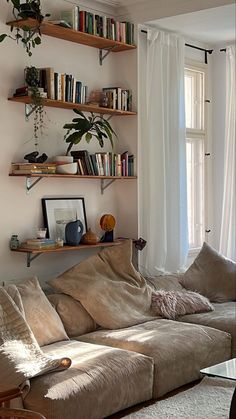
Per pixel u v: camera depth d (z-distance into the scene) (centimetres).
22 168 450
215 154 655
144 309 479
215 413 368
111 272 489
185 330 438
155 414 366
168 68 574
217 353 439
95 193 540
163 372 393
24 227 470
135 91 548
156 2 530
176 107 581
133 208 554
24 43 457
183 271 590
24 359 342
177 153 582
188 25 559
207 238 654
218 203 655
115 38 524
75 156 500
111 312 449
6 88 452
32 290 411
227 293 540
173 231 582
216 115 655
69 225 486
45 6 482
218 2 498
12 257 461
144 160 557
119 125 560
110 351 382
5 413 223
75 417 326
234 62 622
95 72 536
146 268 557
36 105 451
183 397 396
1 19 447
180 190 588
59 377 336
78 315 442
